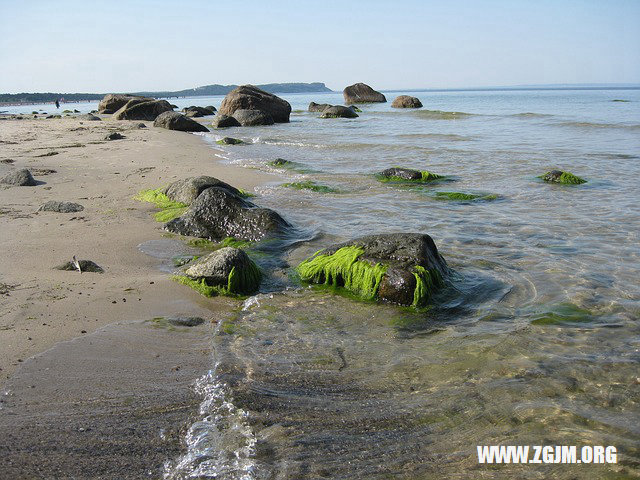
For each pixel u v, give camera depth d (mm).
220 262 4738
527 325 4117
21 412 2908
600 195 7688
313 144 14062
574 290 4633
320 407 3102
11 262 5008
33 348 3615
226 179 8891
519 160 10688
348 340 3973
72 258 5156
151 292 4562
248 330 4082
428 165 10477
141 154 11086
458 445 2770
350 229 6270
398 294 4516
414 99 33562
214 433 2795
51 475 2424
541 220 6551
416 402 3166
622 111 25781
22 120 23016
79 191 7699
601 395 3223
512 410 3078
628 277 4844
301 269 5078
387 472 2561
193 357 3660
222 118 21422
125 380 3299
